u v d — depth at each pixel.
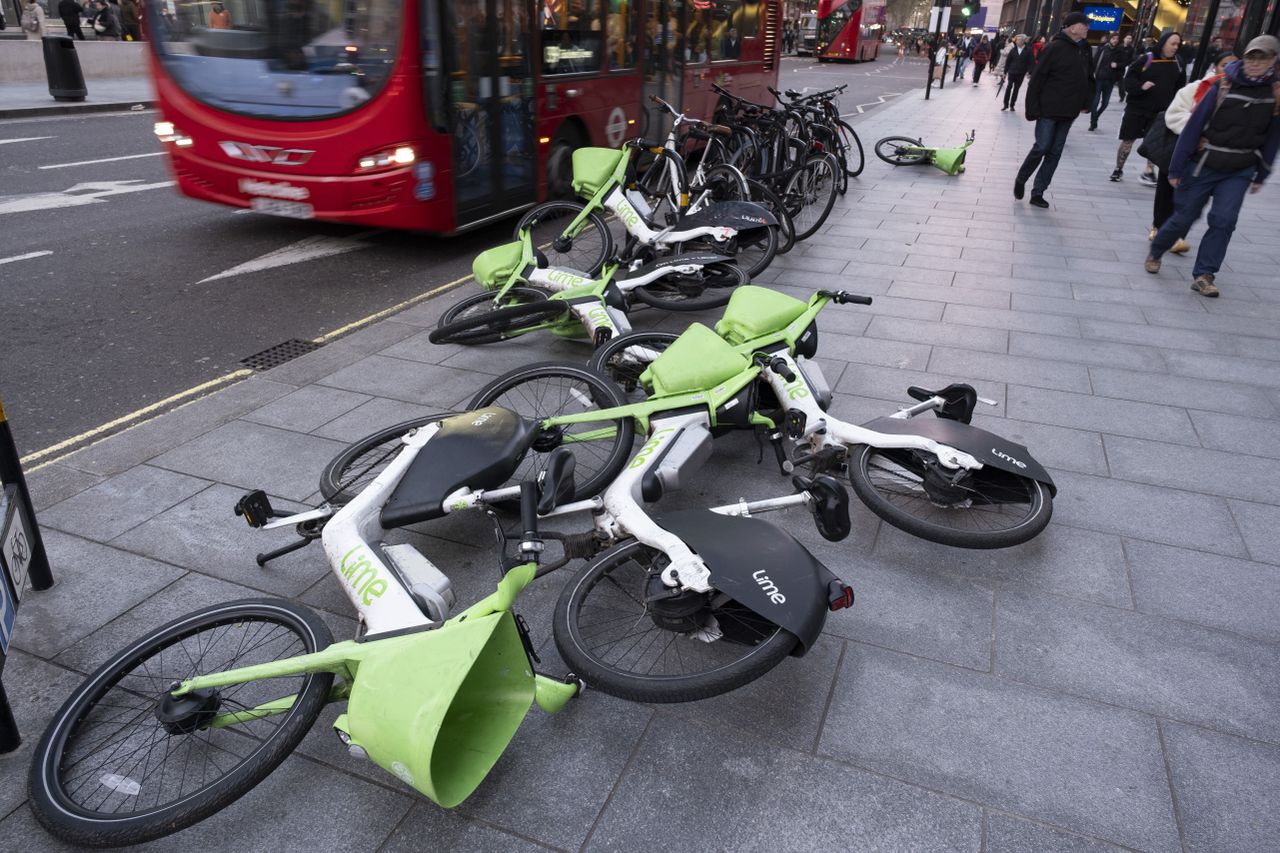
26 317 5.94
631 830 2.21
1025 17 60.44
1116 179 11.69
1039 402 4.71
